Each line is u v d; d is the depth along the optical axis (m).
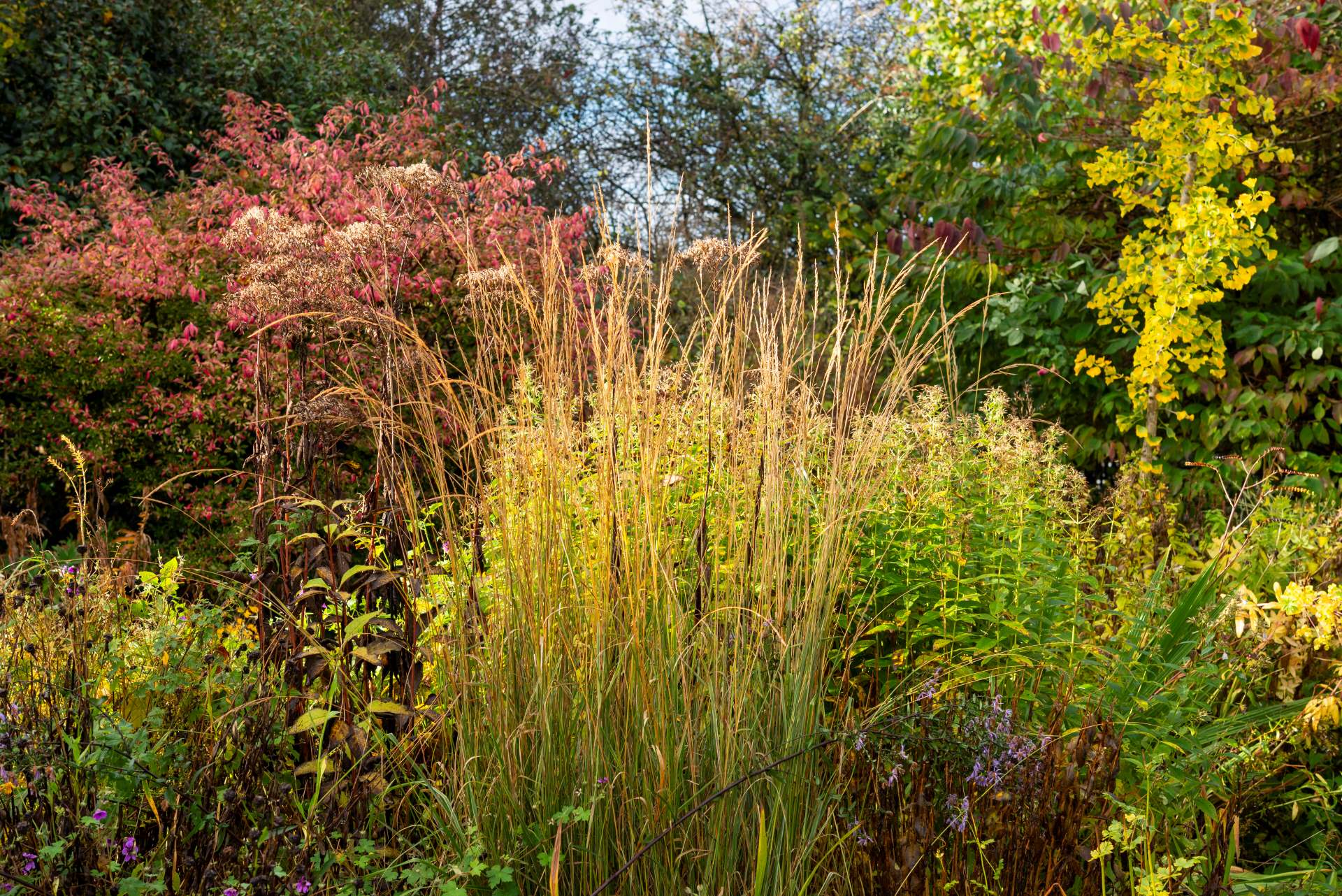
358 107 8.78
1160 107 5.71
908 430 3.81
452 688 2.59
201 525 5.73
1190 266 5.56
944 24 8.31
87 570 3.13
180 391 6.34
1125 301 6.70
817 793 2.55
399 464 2.79
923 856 2.50
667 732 2.39
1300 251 6.72
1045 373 6.90
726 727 2.38
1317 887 2.84
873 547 3.39
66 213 7.74
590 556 2.62
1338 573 4.22
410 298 5.38
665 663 2.45
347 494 4.16
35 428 6.00
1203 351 6.29
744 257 2.82
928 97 8.79
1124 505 4.96
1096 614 3.73
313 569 2.96
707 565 2.73
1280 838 3.36
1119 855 2.62
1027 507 3.62
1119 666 3.18
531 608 2.52
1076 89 7.15
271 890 2.10
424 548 2.79
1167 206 6.27
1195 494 6.23
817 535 3.00
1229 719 3.50
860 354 2.90
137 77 10.23
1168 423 6.59
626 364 2.64
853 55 14.38
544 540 2.59
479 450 2.95
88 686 2.61
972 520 3.47
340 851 2.37
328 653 2.61
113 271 6.52
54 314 6.14
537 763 2.42
